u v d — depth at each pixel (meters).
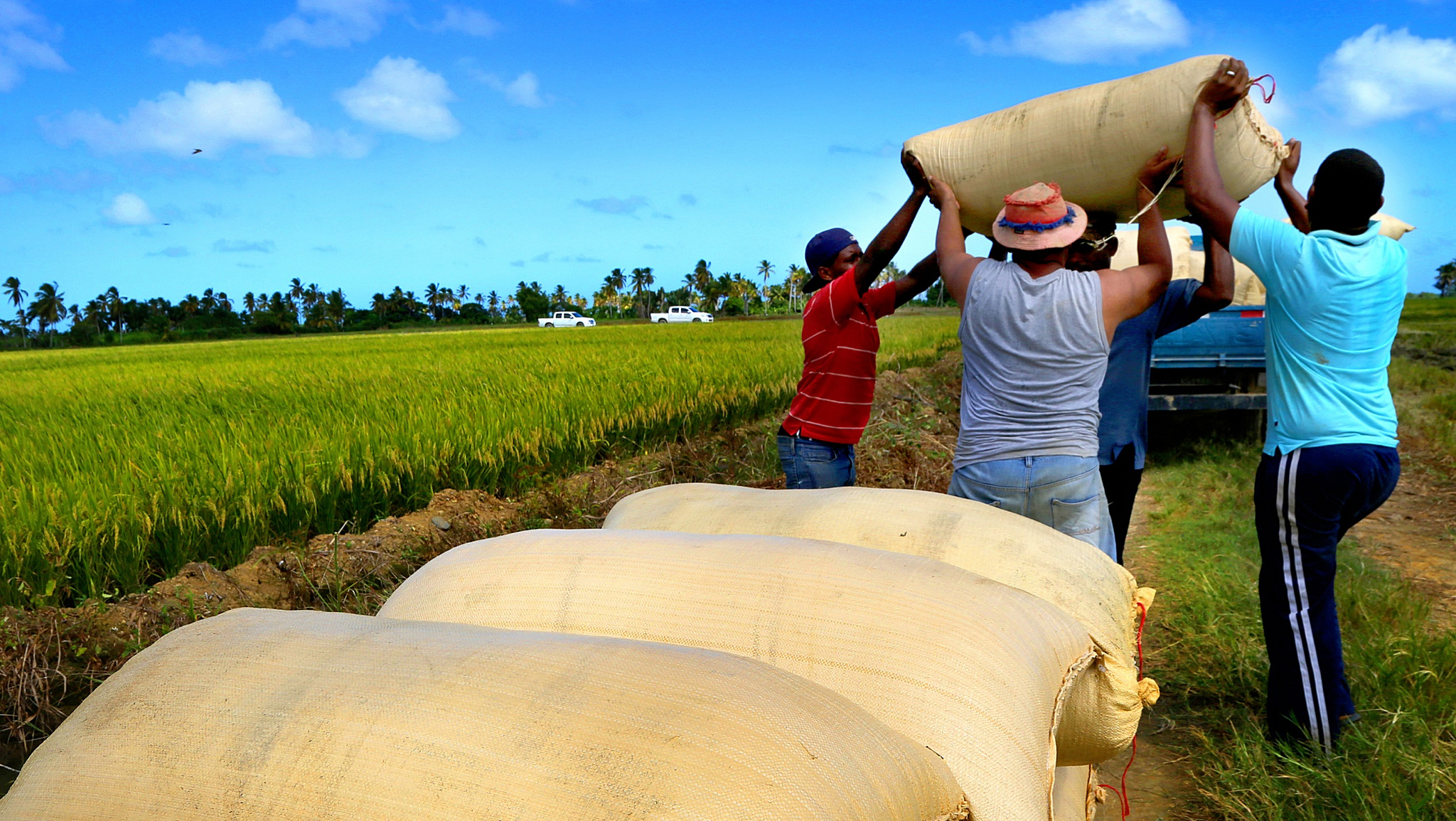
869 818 1.17
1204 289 3.43
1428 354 19.48
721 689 1.26
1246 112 2.63
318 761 1.24
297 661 1.43
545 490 6.43
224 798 1.25
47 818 1.34
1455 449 8.10
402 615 2.11
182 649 1.54
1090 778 2.55
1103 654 1.99
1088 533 2.81
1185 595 4.49
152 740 1.35
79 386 12.74
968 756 1.57
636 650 1.38
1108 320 2.70
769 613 1.80
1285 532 2.90
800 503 2.55
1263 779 2.74
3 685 3.34
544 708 1.24
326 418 7.37
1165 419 8.95
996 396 2.83
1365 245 2.76
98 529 4.32
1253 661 3.55
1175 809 2.87
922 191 3.18
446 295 129.62
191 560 4.66
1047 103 2.84
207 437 6.59
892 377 12.48
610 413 8.05
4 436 7.16
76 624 3.79
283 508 5.08
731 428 9.07
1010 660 1.70
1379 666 3.36
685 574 1.93
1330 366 2.78
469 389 9.87
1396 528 6.03
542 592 2.00
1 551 4.16
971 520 2.37
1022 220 2.67
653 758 1.14
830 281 3.97
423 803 1.16
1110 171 2.77
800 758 1.17
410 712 1.27
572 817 1.10
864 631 1.73
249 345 35.41
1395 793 2.58
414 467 6.07
